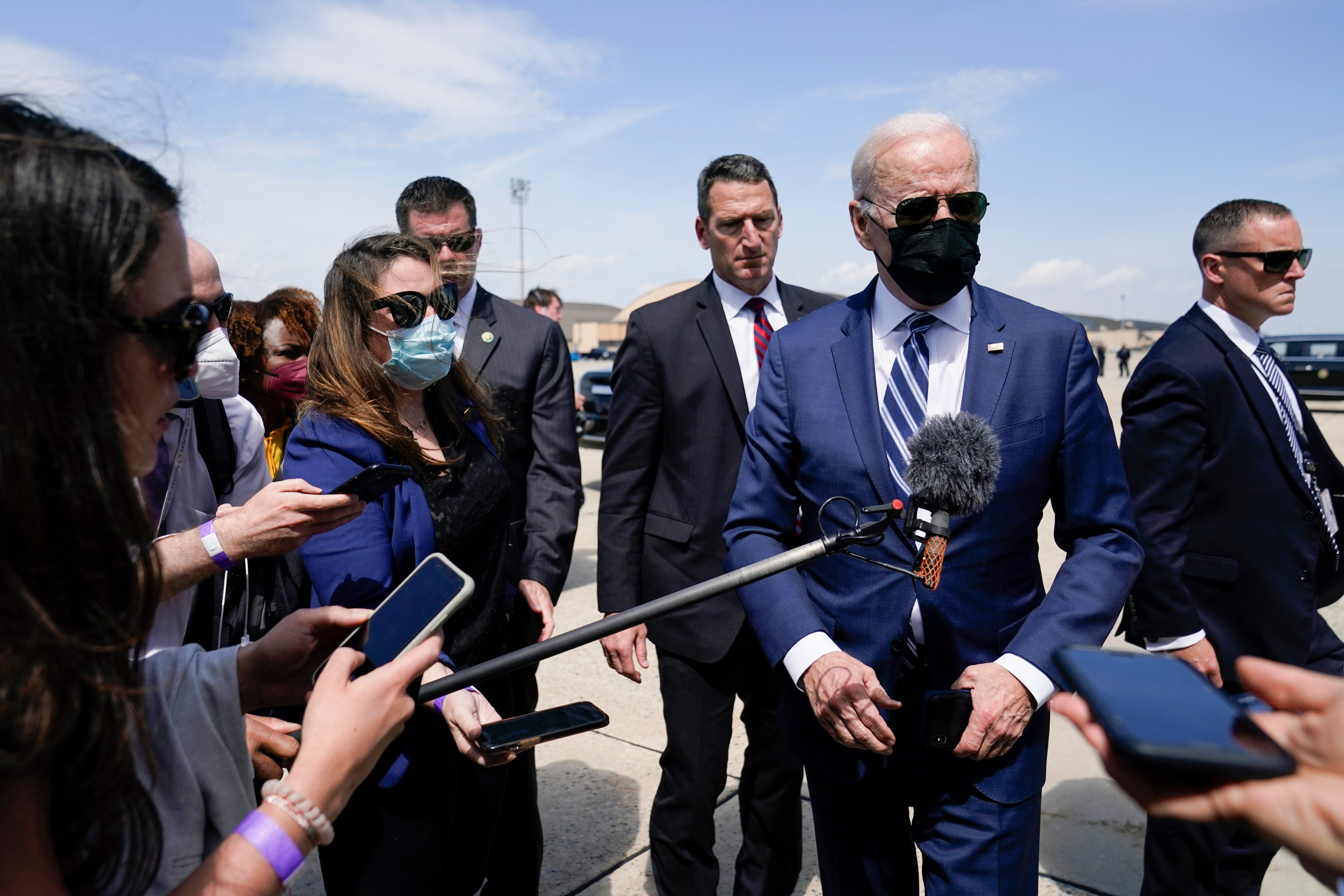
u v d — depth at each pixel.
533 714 1.47
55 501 0.74
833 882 1.92
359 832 1.73
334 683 0.99
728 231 2.76
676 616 2.60
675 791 2.58
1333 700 0.81
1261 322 2.63
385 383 1.91
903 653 1.80
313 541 1.77
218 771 1.08
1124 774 0.78
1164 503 2.46
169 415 1.84
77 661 0.74
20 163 0.74
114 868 0.85
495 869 2.51
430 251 1.98
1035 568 1.85
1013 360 1.79
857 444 1.83
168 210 0.87
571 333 74.12
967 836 1.75
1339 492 2.57
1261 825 0.72
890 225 1.81
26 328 0.72
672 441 2.71
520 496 2.89
